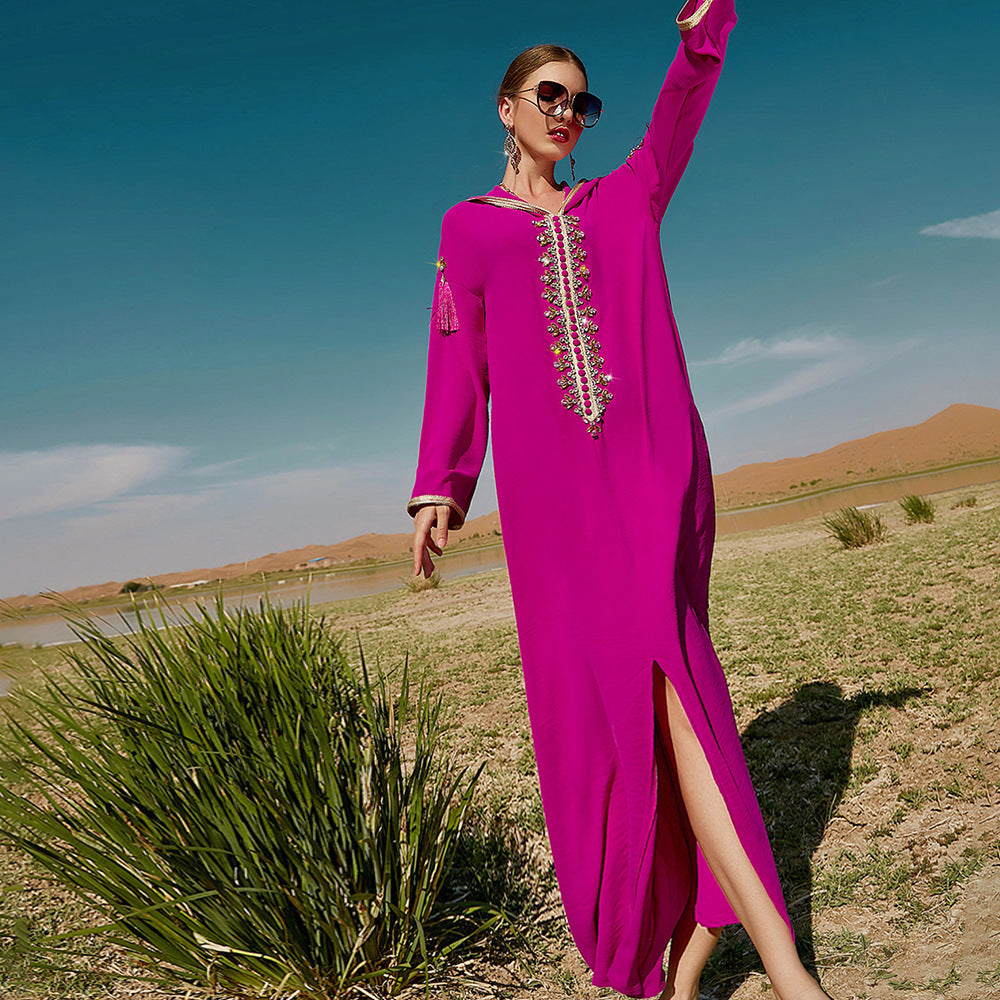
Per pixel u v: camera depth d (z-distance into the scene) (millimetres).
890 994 2178
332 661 3475
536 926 2941
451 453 2012
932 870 2838
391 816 2732
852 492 43531
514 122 2029
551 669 1859
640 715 1754
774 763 4129
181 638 2979
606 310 1913
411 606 14109
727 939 2822
